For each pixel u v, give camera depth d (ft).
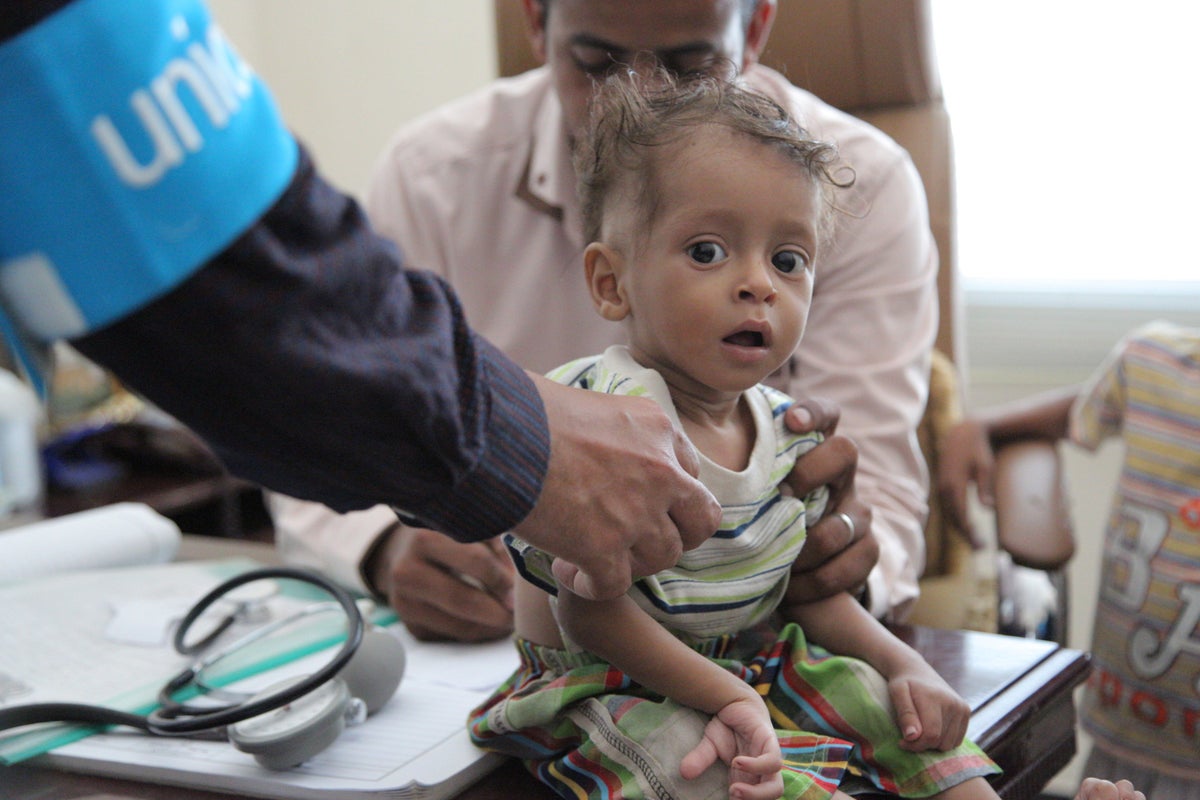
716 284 1.96
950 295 4.76
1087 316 6.63
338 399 1.53
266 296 1.45
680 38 2.88
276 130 1.51
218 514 6.97
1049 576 4.26
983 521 6.27
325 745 2.07
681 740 1.86
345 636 2.70
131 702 2.35
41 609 2.94
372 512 3.33
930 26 4.58
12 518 5.83
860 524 2.31
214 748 2.16
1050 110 6.50
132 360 1.47
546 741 2.02
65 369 6.84
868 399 3.86
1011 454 4.50
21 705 2.22
